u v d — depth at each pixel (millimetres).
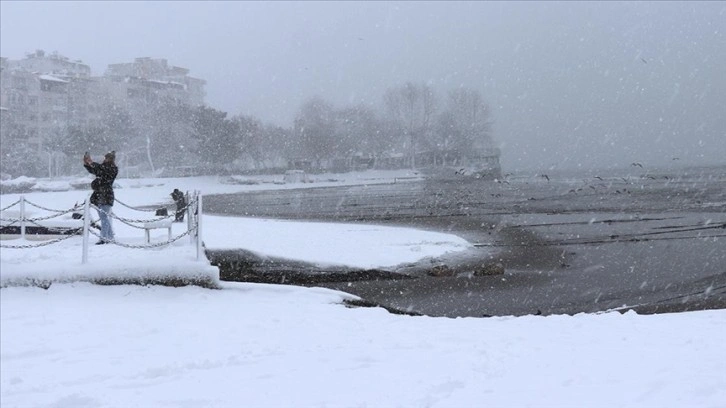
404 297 16734
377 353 8258
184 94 146625
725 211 43469
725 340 7809
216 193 81062
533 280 19047
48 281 13344
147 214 36719
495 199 61406
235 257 21875
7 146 105688
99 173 16203
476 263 22188
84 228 13766
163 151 111000
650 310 15117
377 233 29578
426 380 6582
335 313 12008
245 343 9492
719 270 20516
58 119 120312
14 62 142750
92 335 10188
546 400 5387
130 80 135375
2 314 11617
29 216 23406
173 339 9891
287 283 18344
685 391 5188
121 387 7113
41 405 6500
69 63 145375
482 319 11227
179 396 6555
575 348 7887
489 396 5711
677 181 103188
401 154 132125
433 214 43625
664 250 25312
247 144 113375
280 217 41719
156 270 13672
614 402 5113
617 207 49125
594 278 19469
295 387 6641
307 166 121375
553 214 43312
